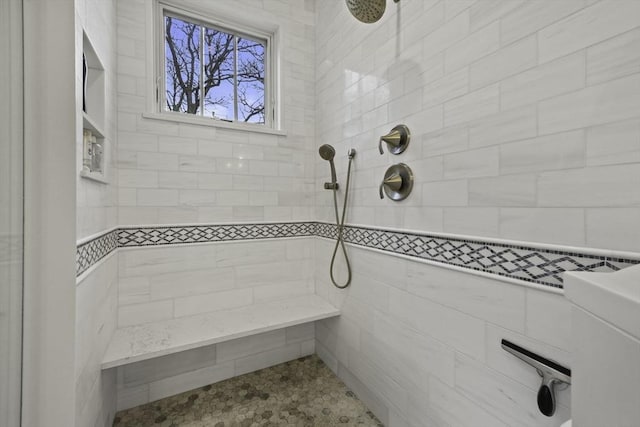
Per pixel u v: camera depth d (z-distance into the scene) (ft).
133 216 5.04
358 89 5.12
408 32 4.00
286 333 6.41
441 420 3.53
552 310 2.44
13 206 2.45
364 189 4.99
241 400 5.12
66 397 2.70
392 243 4.33
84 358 3.09
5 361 2.35
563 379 2.34
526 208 2.63
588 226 2.22
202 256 5.62
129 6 5.00
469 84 3.15
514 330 2.74
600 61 2.15
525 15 2.63
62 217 2.70
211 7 5.64
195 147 5.54
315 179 6.73
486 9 2.97
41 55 2.62
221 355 5.71
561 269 2.38
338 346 5.81
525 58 2.63
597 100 2.17
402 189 4.09
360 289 5.13
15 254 2.49
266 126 6.56
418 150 3.85
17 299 2.52
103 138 4.02
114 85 4.73
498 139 2.87
